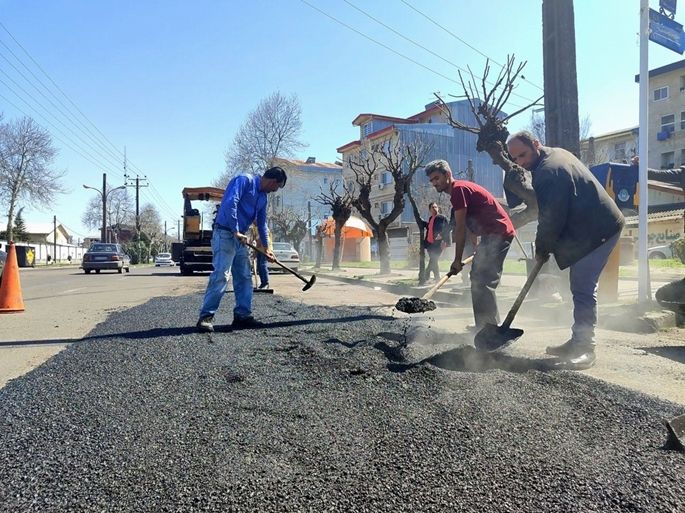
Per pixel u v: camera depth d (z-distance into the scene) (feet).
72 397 8.79
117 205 243.19
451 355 11.03
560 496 5.28
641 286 16.99
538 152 11.34
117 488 5.55
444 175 14.02
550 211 10.59
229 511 5.07
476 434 6.86
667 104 113.70
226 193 15.75
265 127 113.09
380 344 12.53
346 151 141.18
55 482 5.69
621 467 5.89
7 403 8.50
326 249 106.42
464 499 5.25
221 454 6.36
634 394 8.35
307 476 5.76
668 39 17.81
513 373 9.72
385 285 34.35
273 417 7.66
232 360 11.30
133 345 13.14
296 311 19.92
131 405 8.31
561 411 7.65
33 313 22.66
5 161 121.08
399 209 47.96
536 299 20.53
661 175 21.68
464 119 122.01
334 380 9.58
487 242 13.78
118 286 42.34
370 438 6.81
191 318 18.22
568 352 11.02
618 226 10.89
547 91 22.45
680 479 5.59
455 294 24.36
